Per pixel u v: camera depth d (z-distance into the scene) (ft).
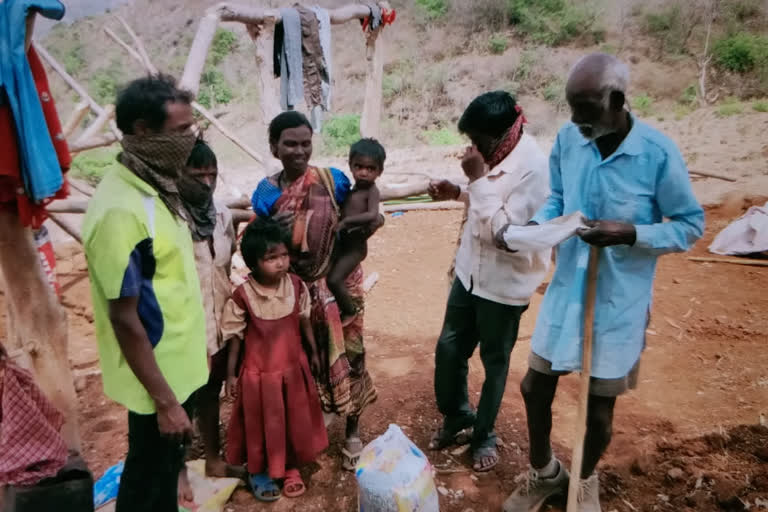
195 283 7.16
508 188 8.82
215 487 9.60
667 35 61.67
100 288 6.36
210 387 9.36
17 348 8.66
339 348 9.53
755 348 14.71
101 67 83.46
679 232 7.49
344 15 21.74
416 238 23.63
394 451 8.63
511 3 67.46
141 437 7.00
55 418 7.79
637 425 11.75
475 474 10.39
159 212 6.39
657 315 16.72
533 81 60.80
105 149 44.42
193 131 6.49
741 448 11.05
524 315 16.99
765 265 19.79
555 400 12.68
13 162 7.04
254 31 18.25
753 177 31.32
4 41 6.59
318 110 19.95
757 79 55.01
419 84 61.36
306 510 9.49
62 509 7.78
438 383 10.55
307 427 9.42
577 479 8.34
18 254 8.00
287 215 9.09
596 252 7.81
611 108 7.08
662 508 9.75
